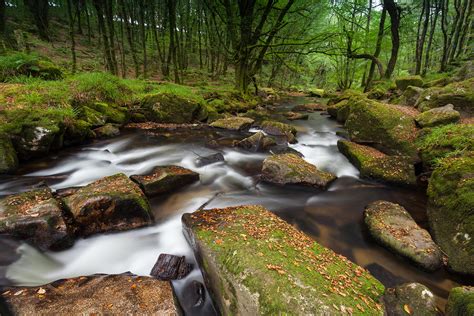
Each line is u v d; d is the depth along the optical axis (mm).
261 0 17875
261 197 6082
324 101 23250
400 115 8422
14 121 6395
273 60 26156
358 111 9250
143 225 4586
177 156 8062
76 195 4473
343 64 28984
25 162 6523
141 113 11109
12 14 21938
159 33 24812
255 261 3094
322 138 11109
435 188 4973
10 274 3369
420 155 6957
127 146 8633
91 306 2809
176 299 3186
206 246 3553
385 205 5094
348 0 23703
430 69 23641
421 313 2920
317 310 2531
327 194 6297
